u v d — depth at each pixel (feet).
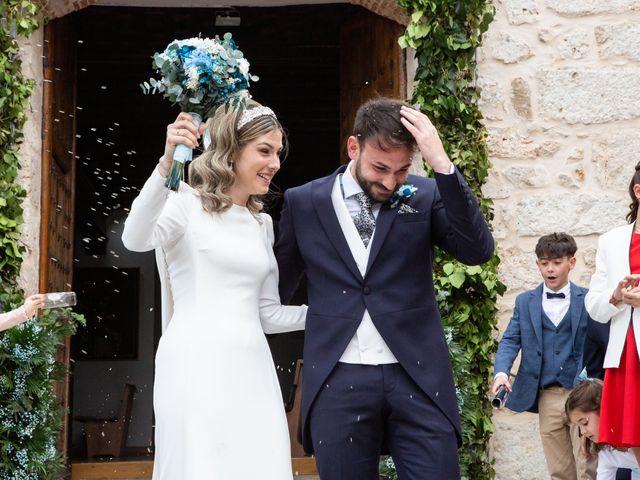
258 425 11.39
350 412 11.22
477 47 22.08
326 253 11.57
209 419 11.14
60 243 24.13
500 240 21.84
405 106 11.06
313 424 11.36
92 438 39.73
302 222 11.80
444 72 21.62
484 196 21.89
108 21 30.78
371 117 11.00
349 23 25.90
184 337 11.38
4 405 18.74
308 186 11.98
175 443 11.22
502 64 22.17
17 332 18.75
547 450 19.07
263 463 11.32
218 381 11.23
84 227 45.65
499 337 21.63
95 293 46.32
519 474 21.21
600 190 21.95
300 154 43.83
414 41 21.62
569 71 22.12
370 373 11.22
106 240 46.47
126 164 44.19
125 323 46.29
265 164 11.72
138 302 46.47
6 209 20.72
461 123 21.61
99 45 32.40
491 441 21.26
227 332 11.37
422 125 10.84
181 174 10.84
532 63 22.17
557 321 18.99
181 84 11.60
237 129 11.64
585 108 22.09
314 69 35.27
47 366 19.29
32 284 21.61
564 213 21.86
